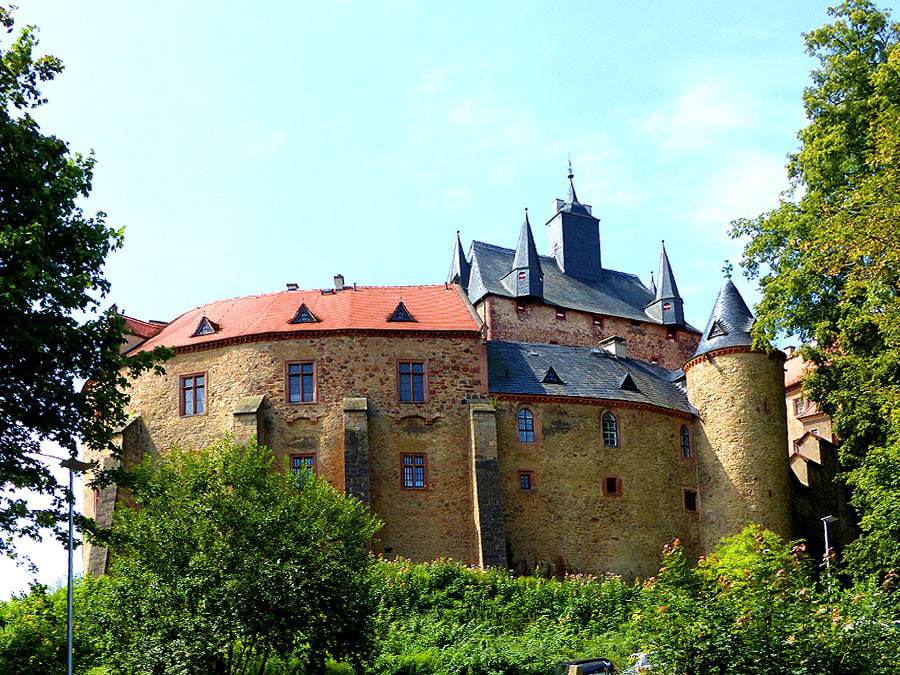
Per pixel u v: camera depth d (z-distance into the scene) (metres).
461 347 48.66
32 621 28.31
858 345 40.47
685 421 52.94
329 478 46.19
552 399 49.28
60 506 24.81
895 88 38.12
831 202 40.88
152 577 27.17
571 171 77.94
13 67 24.39
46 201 23.80
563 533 47.75
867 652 18.41
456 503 46.66
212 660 27.02
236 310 51.28
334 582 28.55
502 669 31.06
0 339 23.00
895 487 34.56
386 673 30.42
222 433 47.19
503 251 72.44
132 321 52.56
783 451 52.19
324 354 47.62
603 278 76.00
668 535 50.22
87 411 25.39
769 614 18.73
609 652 32.50
